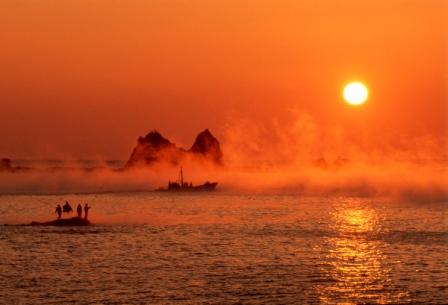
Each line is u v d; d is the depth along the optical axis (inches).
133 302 6742.1
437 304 6707.7
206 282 7677.2
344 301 6815.9
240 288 7367.1
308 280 7805.1
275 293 7150.6
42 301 6766.7
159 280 7775.6
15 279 7805.1
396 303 6752.0
